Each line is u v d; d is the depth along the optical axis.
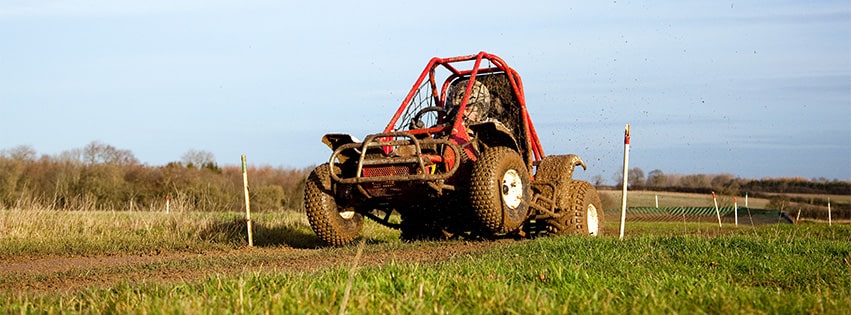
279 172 67.19
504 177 16.55
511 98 19.28
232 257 15.35
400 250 15.80
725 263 12.16
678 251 13.41
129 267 13.67
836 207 59.22
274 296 7.57
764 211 48.59
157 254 18.02
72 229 22.58
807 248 13.70
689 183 74.62
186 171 58.25
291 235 22.59
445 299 7.83
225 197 52.00
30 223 22.44
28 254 17.67
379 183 16.67
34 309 7.78
